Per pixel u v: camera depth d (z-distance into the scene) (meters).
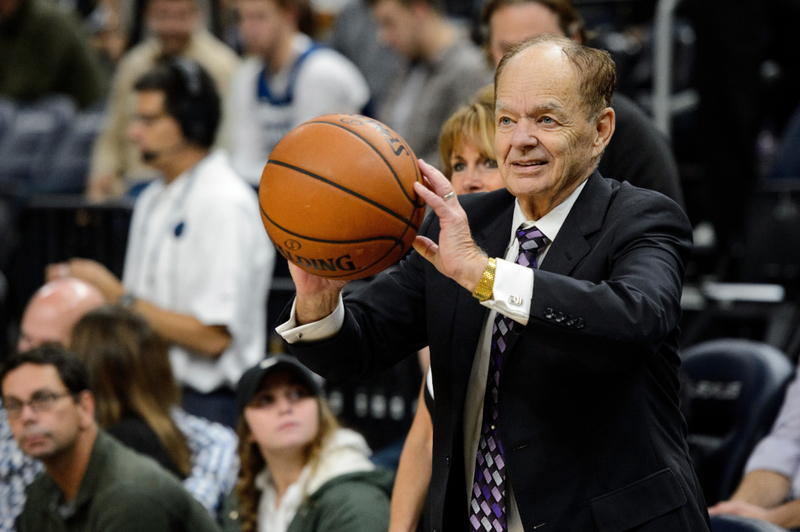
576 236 4.19
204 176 9.69
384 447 10.48
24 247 11.88
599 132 4.27
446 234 3.84
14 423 6.69
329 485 6.91
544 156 4.06
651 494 4.00
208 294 9.31
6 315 12.01
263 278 9.80
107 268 11.68
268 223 4.08
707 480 8.21
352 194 3.93
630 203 4.17
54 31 15.98
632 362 3.68
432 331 4.43
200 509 6.75
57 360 6.64
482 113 5.71
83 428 6.72
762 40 11.52
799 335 10.02
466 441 4.43
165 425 7.73
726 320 10.98
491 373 4.32
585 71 4.07
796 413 7.42
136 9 16.59
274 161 4.09
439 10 11.01
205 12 16.33
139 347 7.78
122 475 6.56
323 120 4.14
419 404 5.28
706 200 11.56
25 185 14.66
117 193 13.09
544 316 3.68
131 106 13.09
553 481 4.06
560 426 4.07
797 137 11.84
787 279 11.00
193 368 9.41
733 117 11.20
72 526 6.61
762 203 11.20
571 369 4.04
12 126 15.33
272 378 7.19
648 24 13.96
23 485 7.98
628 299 3.67
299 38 12.10
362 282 10.18
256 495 7.44
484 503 4.35
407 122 10.89
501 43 6.89
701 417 8.64
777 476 7.27
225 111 12.87
